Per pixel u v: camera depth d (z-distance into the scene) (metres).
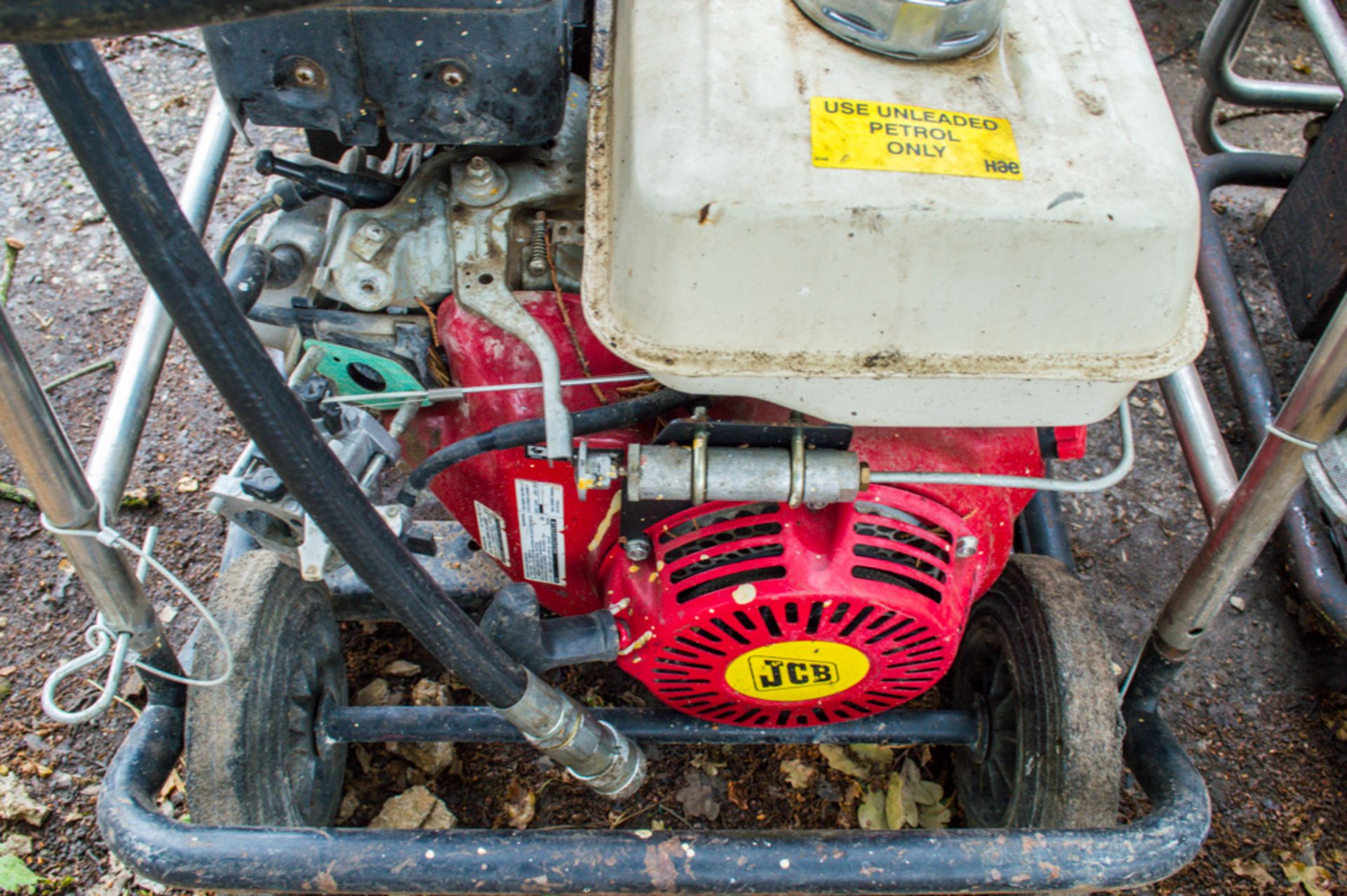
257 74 1.18
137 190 0.77
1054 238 1.09
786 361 1.15
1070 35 1.25
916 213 1.07
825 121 1.11
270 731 1.50
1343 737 2.11
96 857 1.86
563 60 1.21
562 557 1.58
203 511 2.31
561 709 1.37
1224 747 2.10
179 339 2.58
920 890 1.34
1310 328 2.39
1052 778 1.50
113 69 3.04
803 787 1.96
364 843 1.31
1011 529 1.53
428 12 1.12
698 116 1.11
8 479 2.33
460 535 2.03
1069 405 1.23
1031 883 1.34
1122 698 1.64
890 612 1.37
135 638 1.32
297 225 1.50
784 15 1.20
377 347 1.45
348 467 1.29
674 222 1.07
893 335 1.14
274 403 0.90
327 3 0.70
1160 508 2.45
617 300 1.16
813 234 1.07
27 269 2.66
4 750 1.96
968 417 1.24
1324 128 2.33
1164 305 1.15
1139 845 1.36
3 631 2.12
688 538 1.40
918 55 1.17
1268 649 2.24
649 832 1.35
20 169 2.85
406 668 2.06
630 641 1.47
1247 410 2.29
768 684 1.49
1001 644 1.67
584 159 1.42
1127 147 1.14
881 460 1.38
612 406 1.35
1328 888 1.92
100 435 1.32
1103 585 2.33
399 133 1.25
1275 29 3.41
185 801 1.91
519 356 1.40
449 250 1.41
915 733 1.70
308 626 1.66
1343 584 2.01
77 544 1.17
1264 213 2.90
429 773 1.94
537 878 1.31
